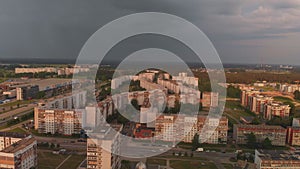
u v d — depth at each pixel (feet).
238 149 652.89
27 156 456.04
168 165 536.01
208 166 540.52
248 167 521.24
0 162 419.95
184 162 555.69
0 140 516.32
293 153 524.93
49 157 567.59
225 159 582.76
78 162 542.57
